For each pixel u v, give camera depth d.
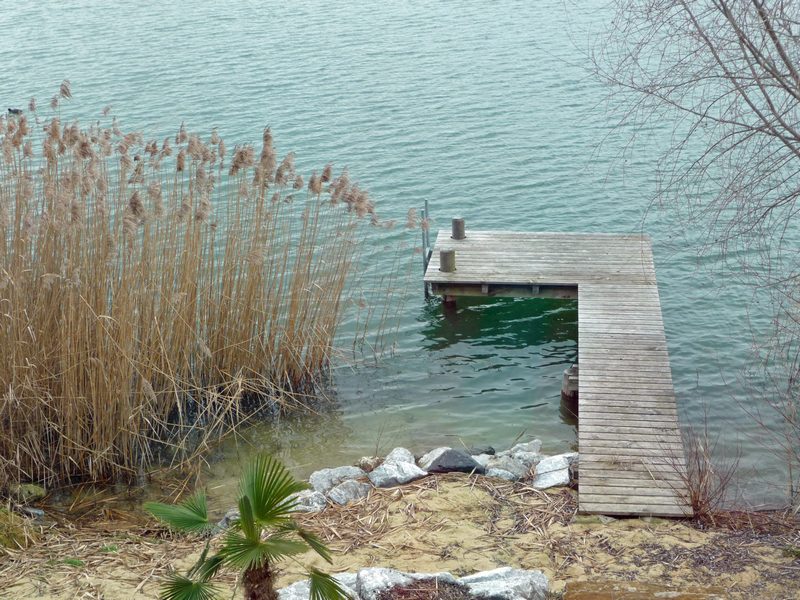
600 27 33.31
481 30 34.59
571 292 14.66
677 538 7.88
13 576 7.19
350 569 7.37
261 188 11.53
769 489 9.55
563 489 9.02
